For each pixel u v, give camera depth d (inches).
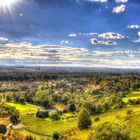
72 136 4840.1
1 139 5128.0
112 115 6240.2
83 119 5231.3
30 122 7485.2
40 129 6545.3
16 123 6939.0
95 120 5940.0
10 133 5649.6
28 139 5093.5
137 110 6028.5
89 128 5118.1
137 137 2881.4
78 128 5403.5
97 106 7721.5
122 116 5487.2
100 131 2714.1
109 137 2613.2
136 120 4798.2
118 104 7677.2
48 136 5669.3
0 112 7677.2
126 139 2647.6
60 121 7741.1
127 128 2792.8
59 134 5034.5
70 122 7450.8
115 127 2714.1
